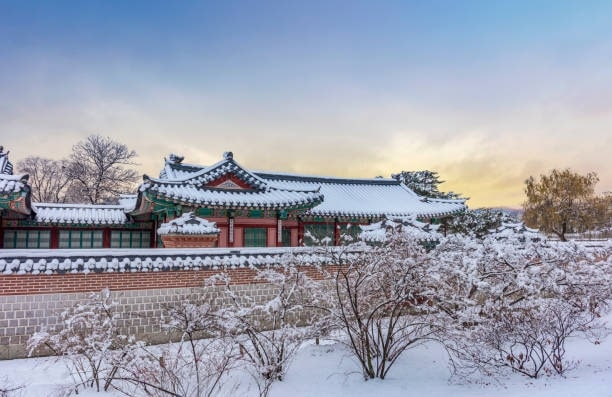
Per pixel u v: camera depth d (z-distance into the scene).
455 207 27.53
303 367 9.90
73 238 23.45
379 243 14.10
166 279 13.56
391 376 9.11
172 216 18.88
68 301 12.30
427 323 9.05
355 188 29.70
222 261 14.29
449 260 10.67
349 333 9.27
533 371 9.19
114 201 54.62
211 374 7.87
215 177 20.02
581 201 43.88
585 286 12.73
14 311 11.75
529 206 45.44
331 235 23.70
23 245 22.27
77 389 8.81
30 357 11.73
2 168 21.28
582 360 9.84
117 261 12.96
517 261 12.25
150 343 13.03
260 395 7.76
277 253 15.34
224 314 9.38
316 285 11.28
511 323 10.07
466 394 7.79
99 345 9.10
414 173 52.72
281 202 19.91
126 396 8.31
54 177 55.50
